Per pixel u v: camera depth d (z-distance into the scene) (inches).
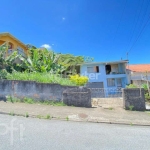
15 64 484.1
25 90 319.9
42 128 180.4
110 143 150.6
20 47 696.4
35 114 232.4
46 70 511.2
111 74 720.3
